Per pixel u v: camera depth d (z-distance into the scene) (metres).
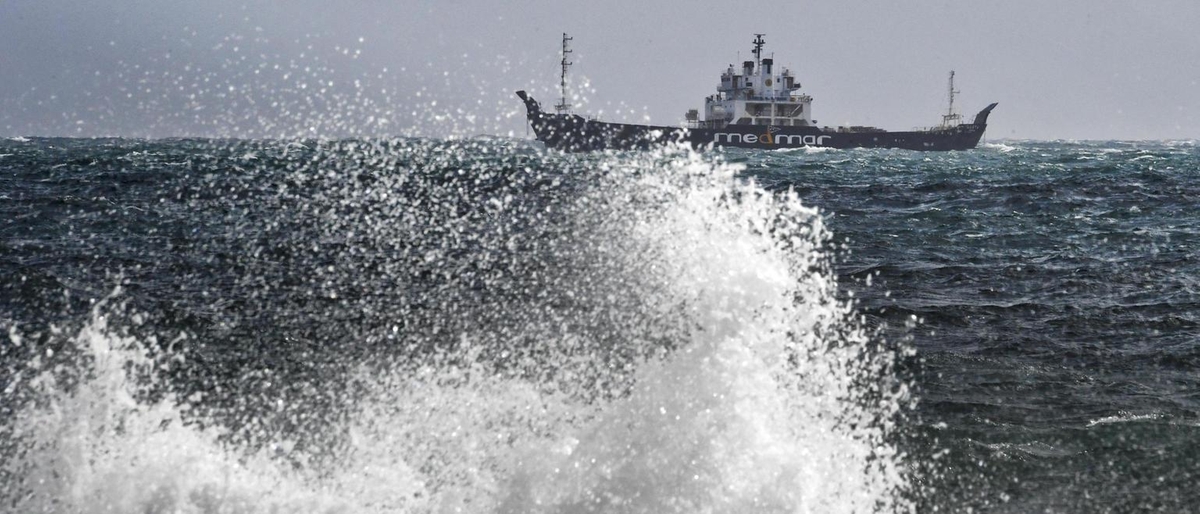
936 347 36.97
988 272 56.12
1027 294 49.09
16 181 113.12
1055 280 53.34
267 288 46.09
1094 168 175.00
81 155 169.75
